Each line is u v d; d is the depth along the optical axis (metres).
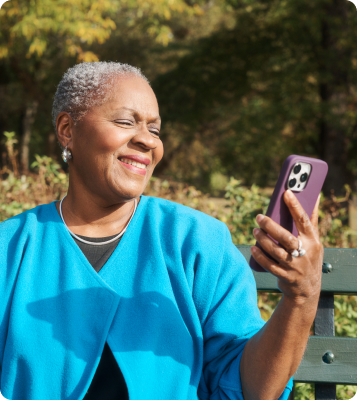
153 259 1.41
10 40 8.35
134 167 1.39
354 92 10.52
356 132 10.20
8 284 1.37
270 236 1.11
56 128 1.48
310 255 1.08
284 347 1.19
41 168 3.28
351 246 2.89
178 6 8.32
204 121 12.81
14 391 1.30
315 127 10.80
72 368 1.28
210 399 1.40
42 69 13.45
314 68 10.00
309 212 1.19
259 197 2.85
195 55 11.80
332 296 1.71
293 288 1.12
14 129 18.58
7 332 1.34
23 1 7.52
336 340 1.64
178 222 1.48
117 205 1.48
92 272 1.37
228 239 1.50
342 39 9.40
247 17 11.35
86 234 1.48
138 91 1.40
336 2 9.77
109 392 1.34
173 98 12.16
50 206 1.52
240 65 11.41
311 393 2.18
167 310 1.35
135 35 13.20
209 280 1.42
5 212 3.05
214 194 14.81
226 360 1.34
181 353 1.34
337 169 10.34
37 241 1.44
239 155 12.06
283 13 10.41
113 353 1.29
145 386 1.29
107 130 1.36
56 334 1.31
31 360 1.29
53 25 7.27
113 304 1.34
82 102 1.39
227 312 1.37
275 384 1.23
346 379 1.62
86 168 1.40
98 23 7.73
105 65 1.44
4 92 16.50
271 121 10.51
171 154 15.75
